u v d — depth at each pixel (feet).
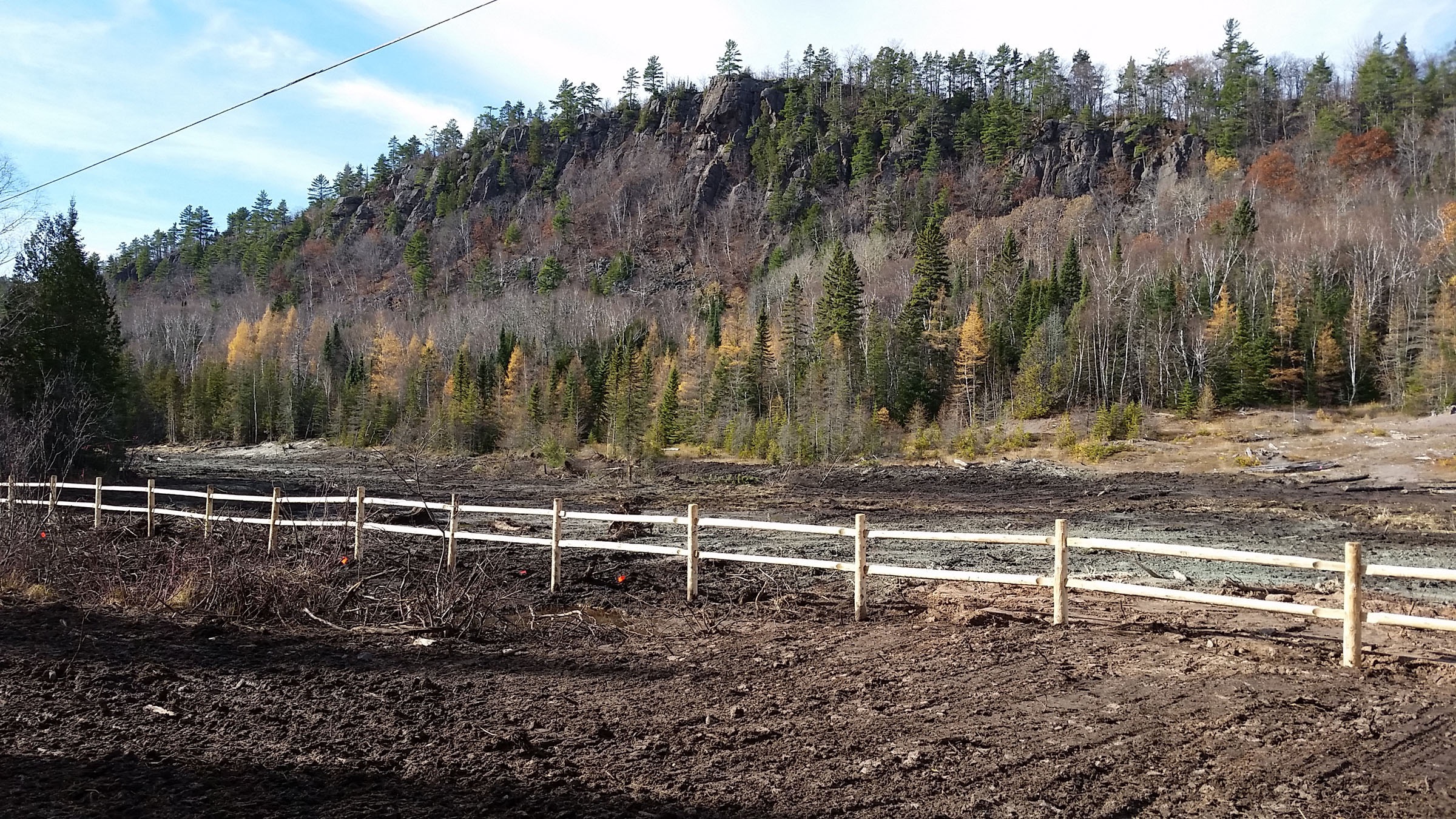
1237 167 444.14
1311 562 24.89
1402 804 15.44
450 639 30.55
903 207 529.86
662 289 525.34
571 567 50.03
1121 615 32.78
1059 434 184.75
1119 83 609.42
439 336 382.22
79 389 102.12
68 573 40.01
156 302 531.91
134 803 15.75
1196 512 97.30
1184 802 15.75
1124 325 231.30
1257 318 230.48
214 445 266.57
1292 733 19.10
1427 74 438.40
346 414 263.08
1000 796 16.14
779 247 514.27
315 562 38.99
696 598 38.11
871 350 244.22
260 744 19.26
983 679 24.16
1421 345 193.16
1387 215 280.51
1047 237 382.83
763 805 15.85
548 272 523.29
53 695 22.80
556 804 15.90
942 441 192.24
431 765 17.98
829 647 28.73
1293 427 174.81
